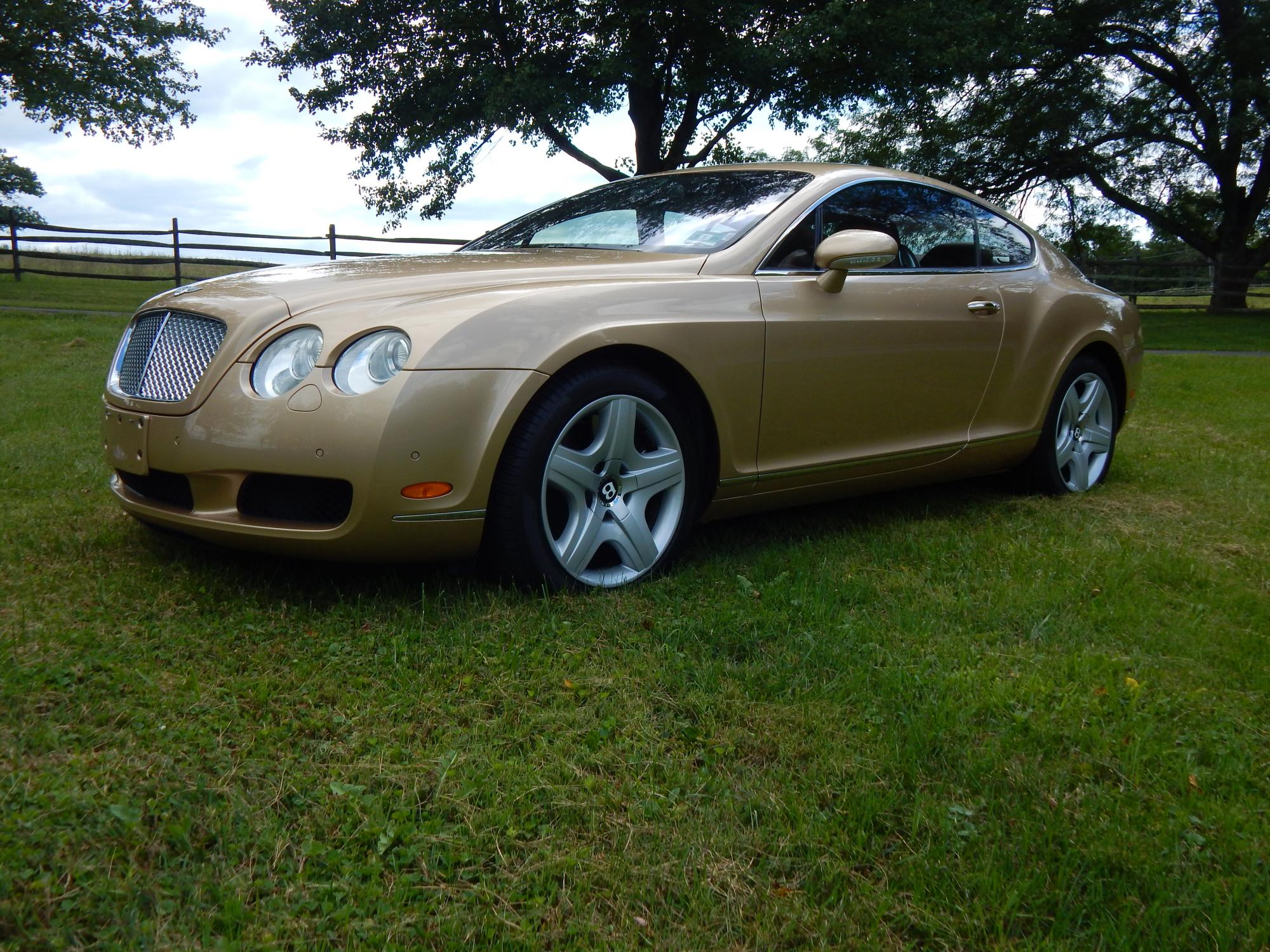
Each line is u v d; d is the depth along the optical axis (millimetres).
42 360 8094
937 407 3830
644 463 2971
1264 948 1513
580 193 4207
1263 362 11891
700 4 14281
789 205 3479
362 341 2598
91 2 25234
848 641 2568
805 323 3285
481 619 2617
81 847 1585
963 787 1920
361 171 16688
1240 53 21250
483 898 1558
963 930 1542
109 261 17188
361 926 1471
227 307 2768
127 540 3213
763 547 3463
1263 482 4805
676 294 3014
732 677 2363
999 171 24734
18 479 3959
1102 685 2393
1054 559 3365
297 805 1760
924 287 3764
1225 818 1829
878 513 4031
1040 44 18328
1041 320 4238
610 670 2381
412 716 2121
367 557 2631
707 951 1478
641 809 1801
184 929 1445
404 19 15945
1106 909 1591
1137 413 7160
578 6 15062
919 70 15047
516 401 2646
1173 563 3352
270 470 2576
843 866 1664
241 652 2389
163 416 2732
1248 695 2387
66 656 2279
